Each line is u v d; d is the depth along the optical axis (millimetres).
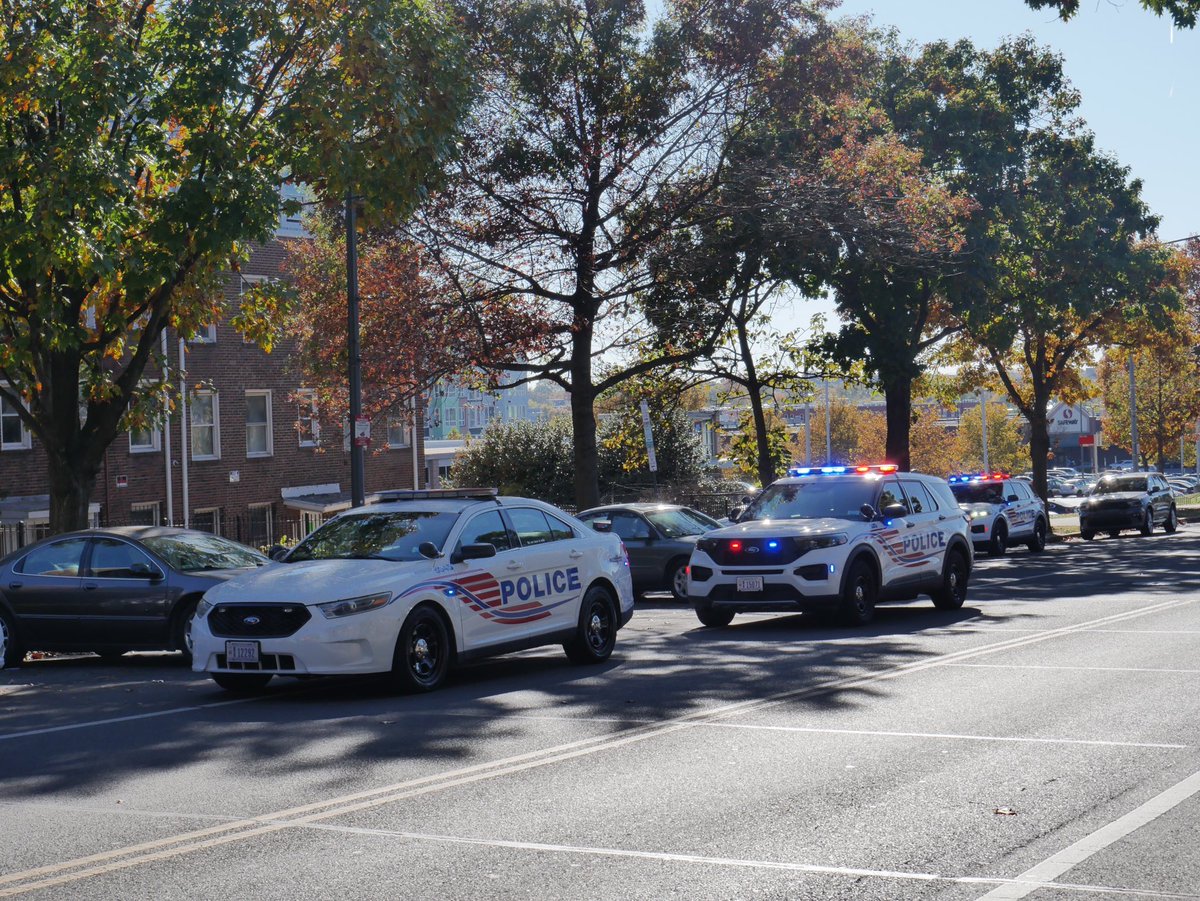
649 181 27516
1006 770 7777
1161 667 11977
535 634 12852
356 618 11156
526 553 12898
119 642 14867
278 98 18438
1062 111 39938
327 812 7059
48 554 15344
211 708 11203
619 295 27828
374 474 44656
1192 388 72625
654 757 8375
